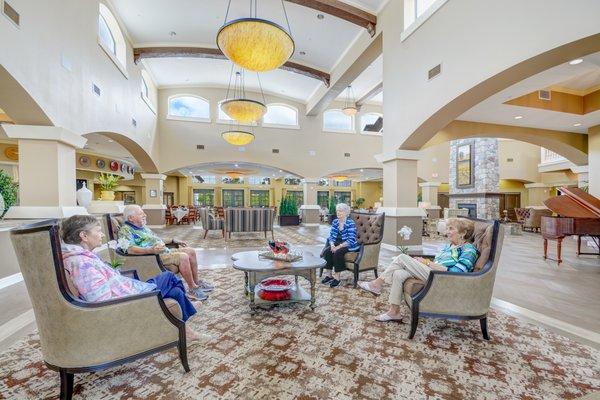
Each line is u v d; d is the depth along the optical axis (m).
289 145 12.17
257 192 21.86
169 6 6.71
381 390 1.63
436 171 14.87
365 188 22.95
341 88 9.37
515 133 7.83
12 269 3.71
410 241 6.06
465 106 4.59
